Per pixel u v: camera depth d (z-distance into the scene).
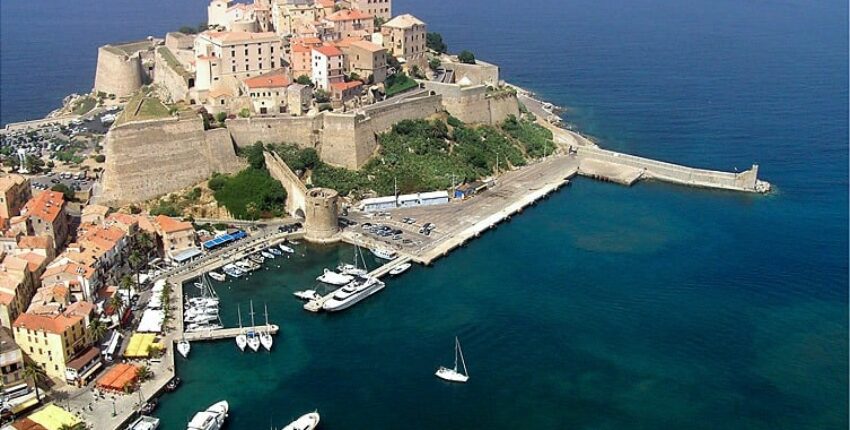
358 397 154.62
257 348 169.50
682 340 176.50
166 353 165.38
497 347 172.88
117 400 149.25
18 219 196.75
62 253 194.00
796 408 153.88
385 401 153.62
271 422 146.25
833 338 177.75
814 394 158.00
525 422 148.50
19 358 148.50
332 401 153.25
